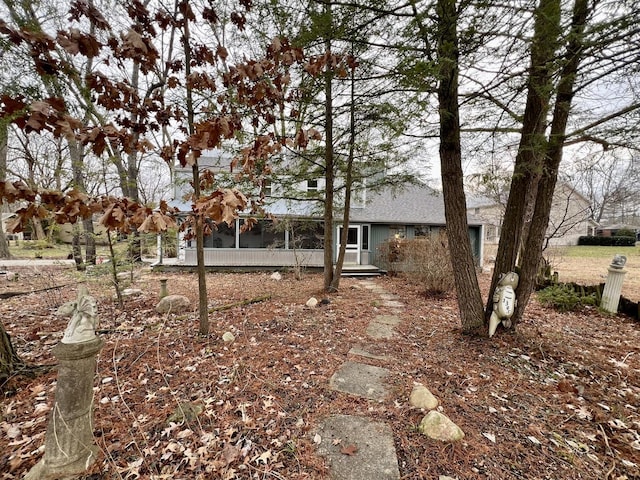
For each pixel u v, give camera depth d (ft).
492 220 72.74
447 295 24.57
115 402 8.21
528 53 9.99
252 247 40.86
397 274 36.76
